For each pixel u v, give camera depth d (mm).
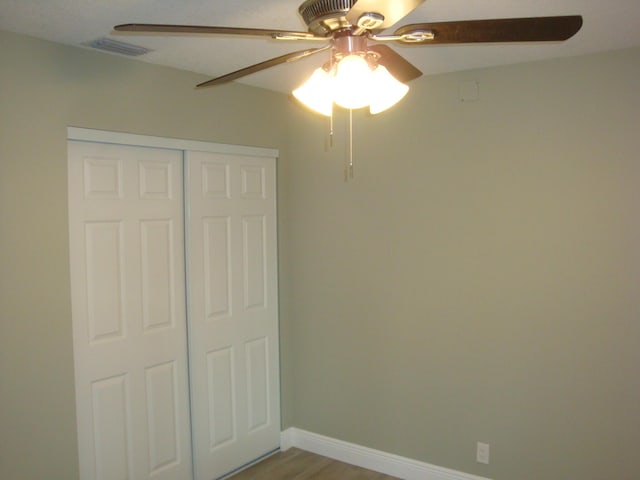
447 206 3086
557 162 2756
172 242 3043
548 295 2814
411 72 1935
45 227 2418
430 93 3096
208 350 3246
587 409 2746
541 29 1481
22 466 2373
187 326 3137
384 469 3400
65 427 2523
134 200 2840
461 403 3111
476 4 1976
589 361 2727
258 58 2738
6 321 2297
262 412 3623
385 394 3385
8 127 2283
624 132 2584
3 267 2279
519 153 2854
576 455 2789
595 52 2625
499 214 2930
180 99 2975
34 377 2402
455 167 3045
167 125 2916
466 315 3062
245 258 3453
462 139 3014
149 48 2541
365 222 3391
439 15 2086
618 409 2668
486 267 2984
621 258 2619
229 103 3258
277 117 3594
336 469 3473
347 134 3434
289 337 3770
